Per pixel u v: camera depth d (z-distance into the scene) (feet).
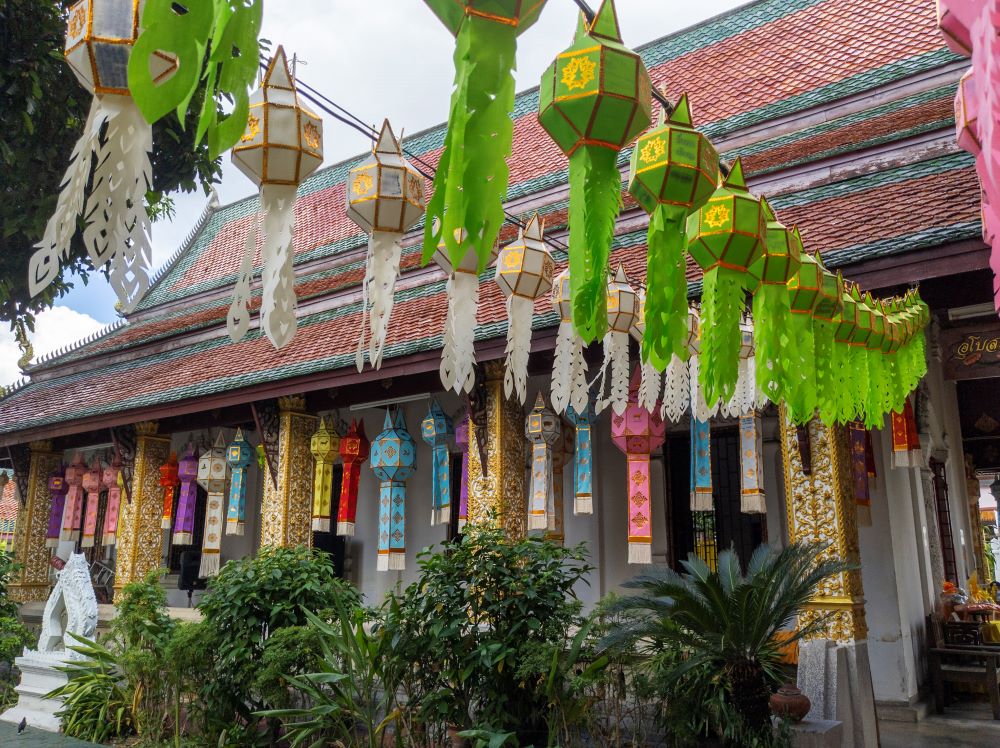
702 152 9.51
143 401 39.93
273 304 8.36
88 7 6.44
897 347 16.76
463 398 34.45
